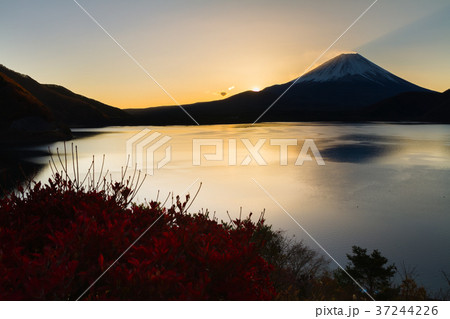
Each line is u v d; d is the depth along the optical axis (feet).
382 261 44.65
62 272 5.86
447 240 126.41
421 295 27.84
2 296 5.48
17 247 6.87
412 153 391.24
